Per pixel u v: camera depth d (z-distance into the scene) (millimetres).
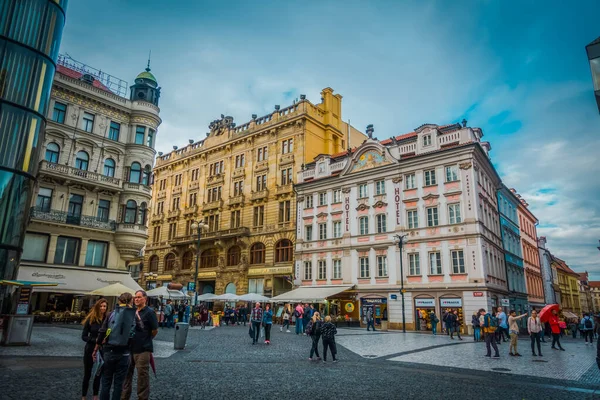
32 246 34625
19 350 15930
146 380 7711
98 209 39062
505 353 19016
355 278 41562
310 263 45719
